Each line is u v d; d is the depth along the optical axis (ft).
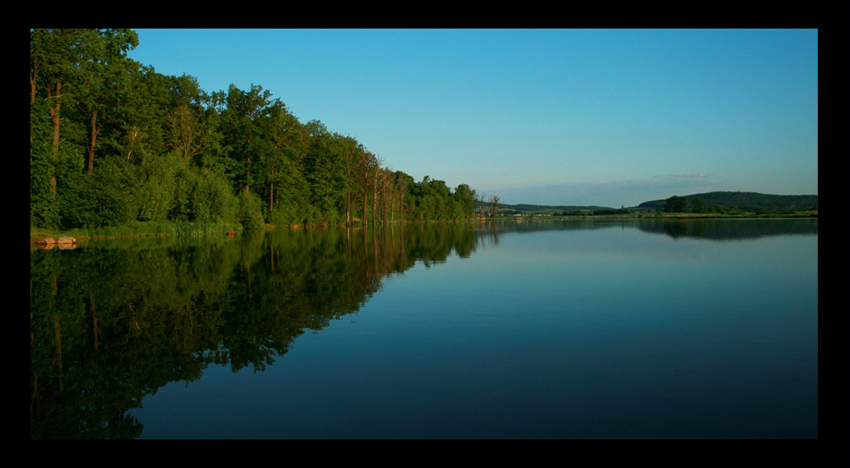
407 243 115.14
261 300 39.34
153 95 167.32
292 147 217.77
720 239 111.75
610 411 17.35
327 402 18.52
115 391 19.94
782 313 33.37
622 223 290.76
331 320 32.22
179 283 48.73
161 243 108.88
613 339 27.02
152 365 23.15
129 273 55.83
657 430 15.90
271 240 125.80
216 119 192.03
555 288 45.01
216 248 95.04
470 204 465.06
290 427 16.47
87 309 35.73
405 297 40.65
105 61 126.62
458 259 73.97
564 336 27.76
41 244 96.02
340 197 255.91
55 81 116.88
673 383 20.02
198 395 19.42
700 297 39.70
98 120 149.59
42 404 18.62
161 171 142.51
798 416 16.66
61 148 123.95
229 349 25.59
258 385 20.42
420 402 18.39
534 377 20.94
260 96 207.00
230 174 196.34
